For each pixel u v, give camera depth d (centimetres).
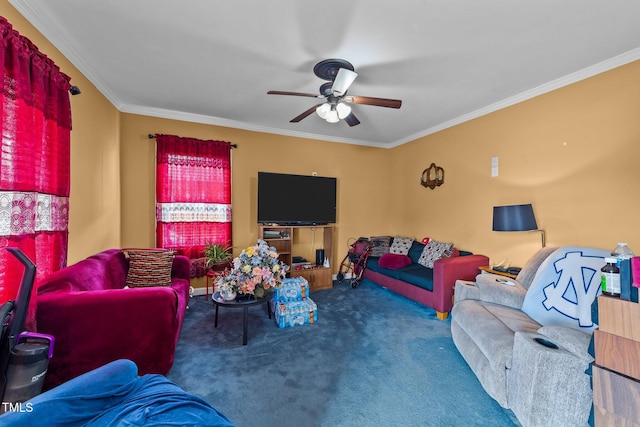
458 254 358
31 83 163
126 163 343
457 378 197
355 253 448
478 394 181
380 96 303
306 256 460
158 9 176
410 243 435
